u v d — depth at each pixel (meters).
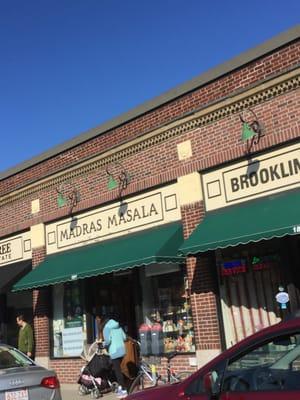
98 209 14.06
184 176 11.88
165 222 12.32
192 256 11.31
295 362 4.17
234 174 11.05
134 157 13.14
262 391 4.23
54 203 15.38
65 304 15.08
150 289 12.88
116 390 11.75
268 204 10.15
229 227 10.20
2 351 8.41
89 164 14.30
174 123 12.17
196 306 11.38
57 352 15.03
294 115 10.16
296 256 10.37
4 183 17.34
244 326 10.81
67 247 14.85
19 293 16.88
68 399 11.67
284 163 10.27
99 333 13.24
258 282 10.74
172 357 11.11
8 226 17.02
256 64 10.81
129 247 12.30
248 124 10.82
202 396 4.58
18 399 7.39
